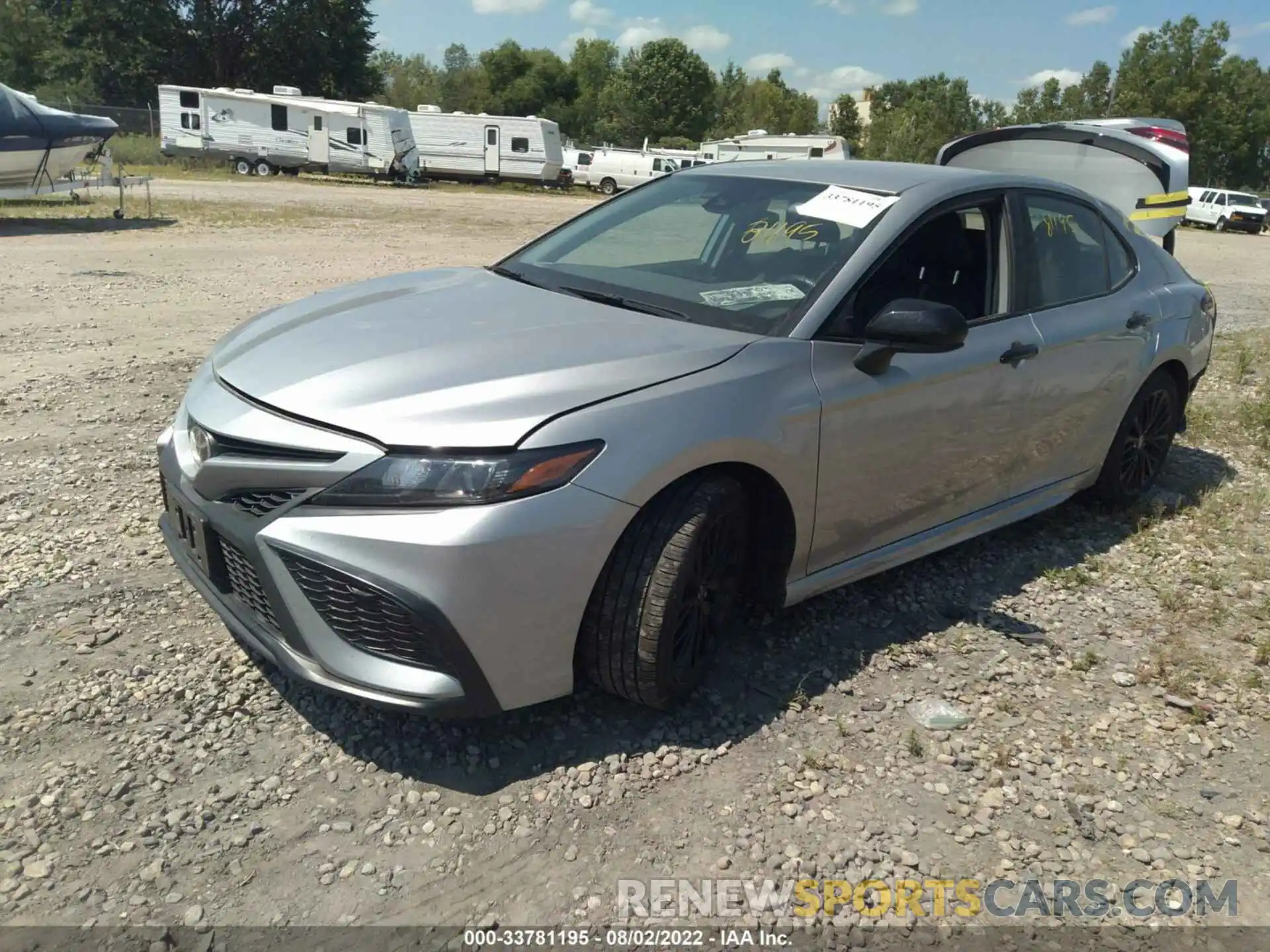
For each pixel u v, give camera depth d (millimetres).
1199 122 62938
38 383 6250
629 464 2658
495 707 2648
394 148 34531
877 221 3525
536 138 37531
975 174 3979
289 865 2400
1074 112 65188
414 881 2379
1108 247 4562
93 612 3451
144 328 8305
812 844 2576
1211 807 2809
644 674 2814
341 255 14023
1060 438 4227
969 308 3738
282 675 3139
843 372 3195
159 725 2867
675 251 3758
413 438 2535
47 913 2217
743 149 39375
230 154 34781
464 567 2473
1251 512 5051
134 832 2465
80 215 17906
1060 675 3434
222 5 51875
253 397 2816
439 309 3305
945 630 3682
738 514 3027
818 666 3375
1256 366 8570
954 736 3053
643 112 72250
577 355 2863
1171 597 3996
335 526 2523
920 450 3510
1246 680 3426
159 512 4316
